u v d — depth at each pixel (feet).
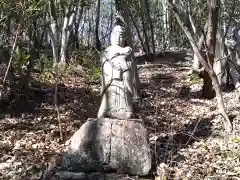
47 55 49.03
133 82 22.57
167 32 93.86
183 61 69.15
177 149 25.18
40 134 27.04
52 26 46.70
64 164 21.22
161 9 101.86
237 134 28.48
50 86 37.70
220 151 25.21
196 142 27.02
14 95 32.55
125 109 22.18
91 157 21.21
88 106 34.12
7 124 28.50
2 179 20.51
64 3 40.22
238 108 34.65
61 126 28.60
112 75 22.22
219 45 39.09
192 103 37.40
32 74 40.81
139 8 74.90
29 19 31.89
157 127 29.55
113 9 103.30
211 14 31.68
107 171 21.13
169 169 21.94
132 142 21.44
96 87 41.60
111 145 21.36
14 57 33.88
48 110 32.19
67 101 35.04
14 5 29.50
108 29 95.50
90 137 21.57
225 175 21.93
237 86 39.91
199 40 37.83
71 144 21.93
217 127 30.22
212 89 40.24
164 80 48.60
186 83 46.62
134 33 89.81
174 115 32.96
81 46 70.33
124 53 22.56
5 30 33.06
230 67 41.42
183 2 47.24
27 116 30.60
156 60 69.31
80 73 45.29
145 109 32.40
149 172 21.21
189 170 22.26
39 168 21.77
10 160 22.61
